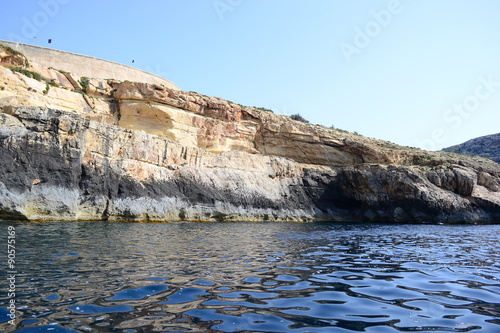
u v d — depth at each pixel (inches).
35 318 212.7
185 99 1411.2
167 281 308.3
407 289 308.2
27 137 850.1
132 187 1037.2
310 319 227.8
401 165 1594.5
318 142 1654.8
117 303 245.0
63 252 431.5
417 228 1140.5
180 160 1227.9
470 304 266.7
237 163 1402.6
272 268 383.2
